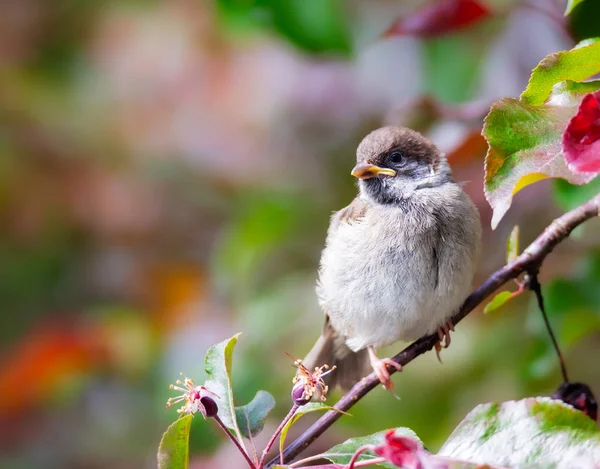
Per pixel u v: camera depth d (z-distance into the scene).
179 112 15.05
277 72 13.94
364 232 8.40
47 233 14.77
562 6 8.88
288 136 13.54
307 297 11.72
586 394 6.47
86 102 15.36
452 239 8.17
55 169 15.07
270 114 13.91
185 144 14.83
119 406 12.40
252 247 12.43
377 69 12.20
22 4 15.38
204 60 15.03
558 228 7.01
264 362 11.05
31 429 12.48
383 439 5.06
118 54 15.41
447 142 8.73
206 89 14.90
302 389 5.77
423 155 8.57
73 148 15.16
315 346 9.35
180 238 14.74
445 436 10.27
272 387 10.70
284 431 5.76
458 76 9.89
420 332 8.38
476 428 5.27
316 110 13.12
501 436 5.21
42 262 14.48
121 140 15.13
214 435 9.76
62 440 12.37
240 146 14.38
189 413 5.77
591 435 5.09
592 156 4.75
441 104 8.97
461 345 10.55
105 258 14.50
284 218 12.45
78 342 12.50
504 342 10.30
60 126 15.22
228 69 14.81
